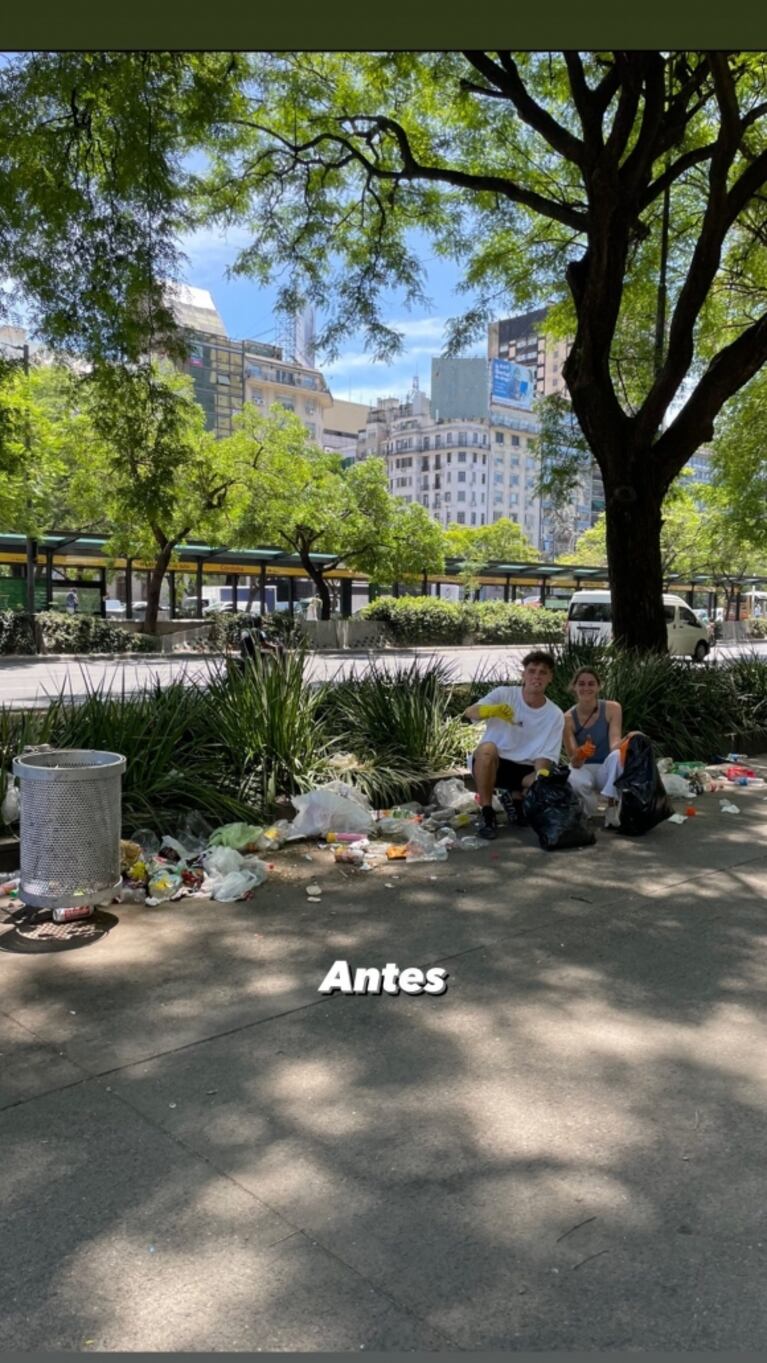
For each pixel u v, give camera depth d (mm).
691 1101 3035
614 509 10828
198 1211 2449
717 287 14609
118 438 9359
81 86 7805
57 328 8539
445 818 6637
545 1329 2070
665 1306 2146
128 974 3979
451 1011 3664
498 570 41844
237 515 27719
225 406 102312
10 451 13000
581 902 5020
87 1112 2914
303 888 5191
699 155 10047
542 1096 3047
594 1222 2434
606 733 6918
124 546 27859
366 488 32719
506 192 10430
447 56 10375
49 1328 2053
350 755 7352
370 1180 2592
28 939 4359
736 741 10172
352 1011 3645
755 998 3838
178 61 8266
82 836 4395
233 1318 2088
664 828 6664
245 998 3754
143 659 24719
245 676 7363
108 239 8305
